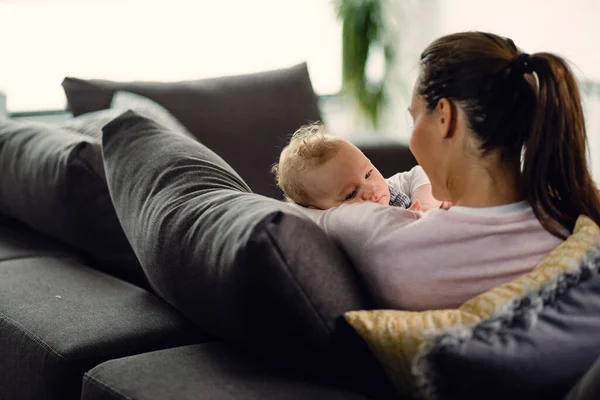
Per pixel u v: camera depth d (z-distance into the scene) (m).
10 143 2.01
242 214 1.08
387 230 1.15
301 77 2.64
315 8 3.83
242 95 2.51
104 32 3.26
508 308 1.04
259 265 1.00
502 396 1.02
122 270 1.75
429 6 4.08
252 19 3.65
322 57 3.91
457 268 1.12
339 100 3.96
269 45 3.73
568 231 1.16
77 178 1.67
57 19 3.14
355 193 1.40
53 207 1.74
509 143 1.13
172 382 1.08
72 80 2.39
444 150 1.16
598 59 3.34
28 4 3.07
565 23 3.47
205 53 3.55
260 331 1.07
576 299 1.06
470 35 1.14
